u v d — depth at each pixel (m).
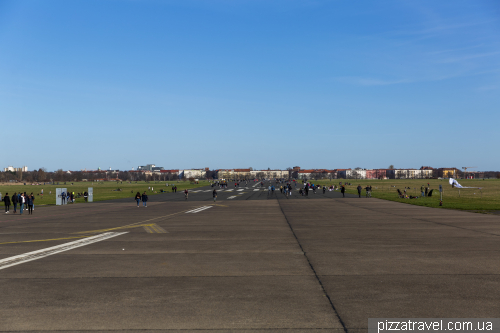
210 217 25.38
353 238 15.27
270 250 12.66
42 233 17.75
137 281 8.60
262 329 5.78
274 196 57.03
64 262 10.82
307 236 15.96
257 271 9.56
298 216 25.47
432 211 29.08
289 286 8.12
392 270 9.56
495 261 10.59
